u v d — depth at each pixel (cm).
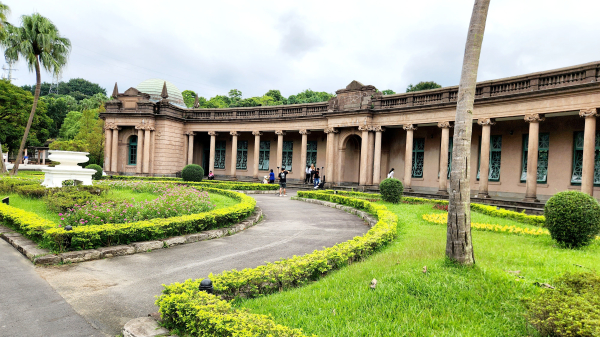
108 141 3269
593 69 1579
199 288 486
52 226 875
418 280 558
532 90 1783
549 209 899
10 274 659
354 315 467
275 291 582
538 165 2053
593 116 1584
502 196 2191
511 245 865
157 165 3231
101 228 845
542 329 402
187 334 424
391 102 2466
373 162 2570
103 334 447
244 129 3288
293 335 374
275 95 6975
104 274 683
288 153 3394
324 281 603
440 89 2191
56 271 690
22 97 3850
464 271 584
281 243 974
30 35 2583
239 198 1700
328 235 1086
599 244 915
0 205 1144
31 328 455
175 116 3347
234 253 862
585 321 361
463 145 622
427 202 1791
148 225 915
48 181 1683
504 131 2203
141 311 518
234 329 374
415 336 417
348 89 2669
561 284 468
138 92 3253
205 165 3853
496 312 473
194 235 988
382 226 985
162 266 745
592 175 1595
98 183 1912
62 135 6278
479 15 619
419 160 2612
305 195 2139
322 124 2880
